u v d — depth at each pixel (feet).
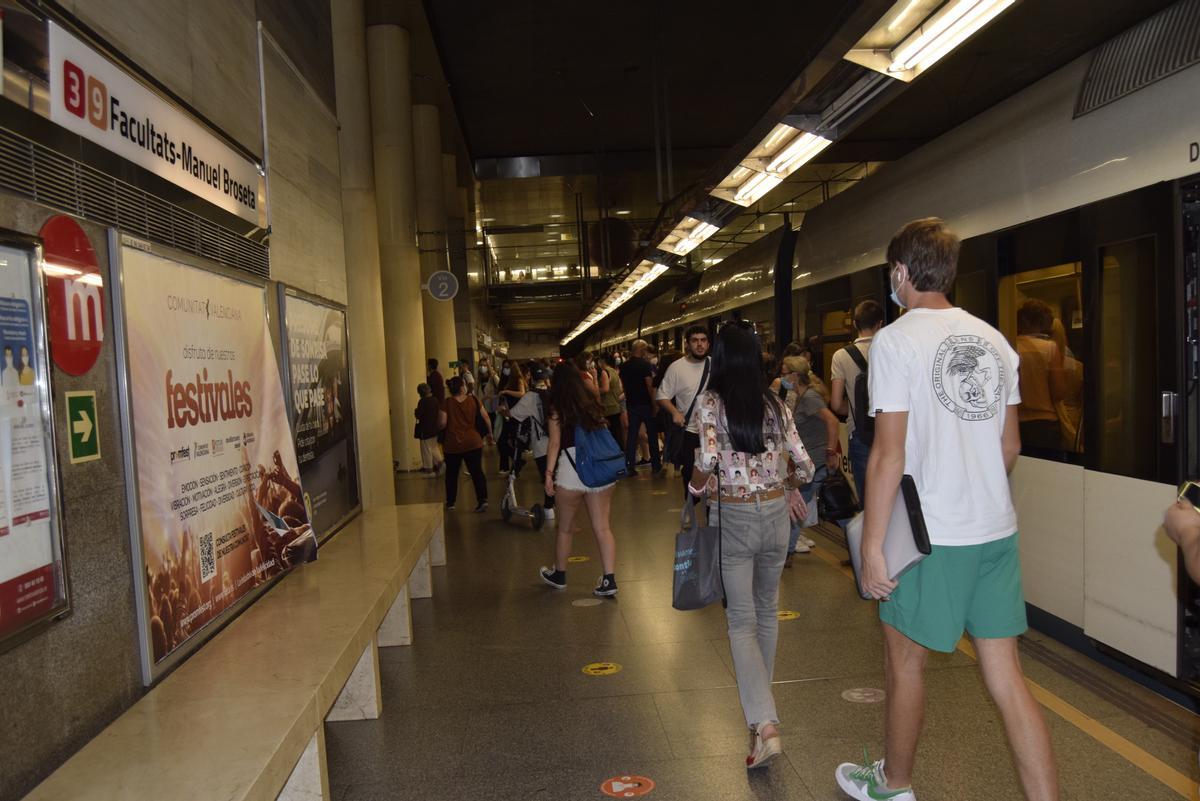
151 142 9.89
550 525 29.25
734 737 11.87
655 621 17.57
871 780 9.64
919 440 8.52
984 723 11.90
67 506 7.78
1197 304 11.60
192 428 10.71
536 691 13.94
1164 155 12.04
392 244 48.37
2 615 6.58
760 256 36.70
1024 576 15.79
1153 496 12.16
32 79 7.47
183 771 7.27
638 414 40.57
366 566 15.10
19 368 6.95
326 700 9.45
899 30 16.25
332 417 18.63
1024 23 50.75
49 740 7.30
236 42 13.33
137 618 9.06
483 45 53.83
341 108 34.30
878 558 8.50
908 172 21.08
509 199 99.25
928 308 8.93
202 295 11.31
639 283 64.75
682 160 83.97
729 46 54.80
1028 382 15.48
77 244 8.17
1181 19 12.34
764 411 11.25
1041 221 14.97
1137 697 12.42
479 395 64.18
